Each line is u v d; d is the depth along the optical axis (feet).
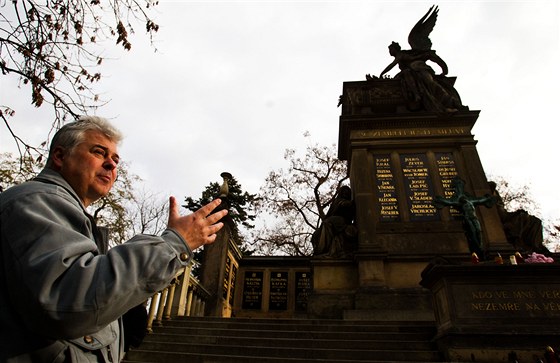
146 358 22.08
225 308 45.70
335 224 41.68
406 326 26.30
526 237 39.04
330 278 38.01
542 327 19.97
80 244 4.00
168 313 29.19
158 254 4.21
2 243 3.90
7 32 17.29
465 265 22.00
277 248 90.07
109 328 4.70
